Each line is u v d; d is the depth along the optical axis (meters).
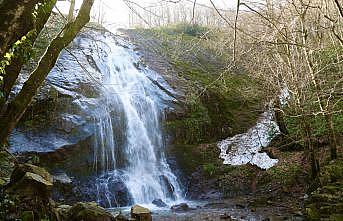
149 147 16.52
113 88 17.38
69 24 5.75
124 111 16.42
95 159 14.45
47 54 5.38
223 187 14.91
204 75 20.64
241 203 12.91
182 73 20.30
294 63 11.95
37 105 13.81
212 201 13.90
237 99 19.80
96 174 14.26
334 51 11.23
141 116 17.11
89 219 8.59
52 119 14.02
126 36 21.81
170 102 17.94
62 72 15.98
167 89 18.66
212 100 19.14
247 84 19.33
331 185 10.53
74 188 12.92
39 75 5.27
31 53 5.46
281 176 14.09
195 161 16.53
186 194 15.32
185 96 18.48
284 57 12.70
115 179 14.34
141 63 19.89
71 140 13.90
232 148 17.23
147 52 21.03
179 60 21.19
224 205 12.80
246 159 16.12
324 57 11.73
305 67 11.84
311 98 11.84
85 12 5.62
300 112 12.55
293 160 14.73
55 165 13.06
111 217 9.09
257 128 18.53
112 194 13.70
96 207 9.14
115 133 15.66
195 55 21.67
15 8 4.45
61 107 14.48
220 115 18.88
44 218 7.44
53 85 14.93
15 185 7.57
